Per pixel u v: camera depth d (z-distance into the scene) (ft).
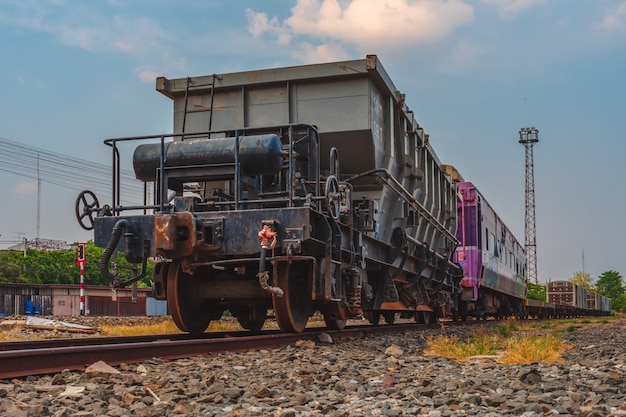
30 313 135.74
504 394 15.40
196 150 27.81
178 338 30.17
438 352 26.76
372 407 13.71
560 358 24.45
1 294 130.21
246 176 27.63
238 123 35.14
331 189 26.94
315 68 33.88
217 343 22.91
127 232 27.27
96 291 146.72
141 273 27.89
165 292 29.89
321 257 28.12
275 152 27.17
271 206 30.48
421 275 47.91
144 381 15.90
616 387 16.33
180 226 26.17
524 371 18.30
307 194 28.45
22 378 15.97
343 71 33.42
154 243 26.71
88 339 25.75
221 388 15.03
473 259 69.26
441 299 56.65
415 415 12.89
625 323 79.20
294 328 29.17
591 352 28.66
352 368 20.10
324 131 33.86
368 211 32.96
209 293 30.58
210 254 26.66
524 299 119.14
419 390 15.66
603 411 13.29
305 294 30.58
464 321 71.36
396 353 25.71
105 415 12.21
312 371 18.58
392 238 38.93
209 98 35.73
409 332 43.11
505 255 96.63
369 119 33.47
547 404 14.25
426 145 46.96
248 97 35.14
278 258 25.77
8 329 49.96
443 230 55.36
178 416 12.48
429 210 49.47
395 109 39.19
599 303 240.32
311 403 13.88
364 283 33.37
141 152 28.73
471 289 69.51
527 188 245.24
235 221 26.50
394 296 39.11
